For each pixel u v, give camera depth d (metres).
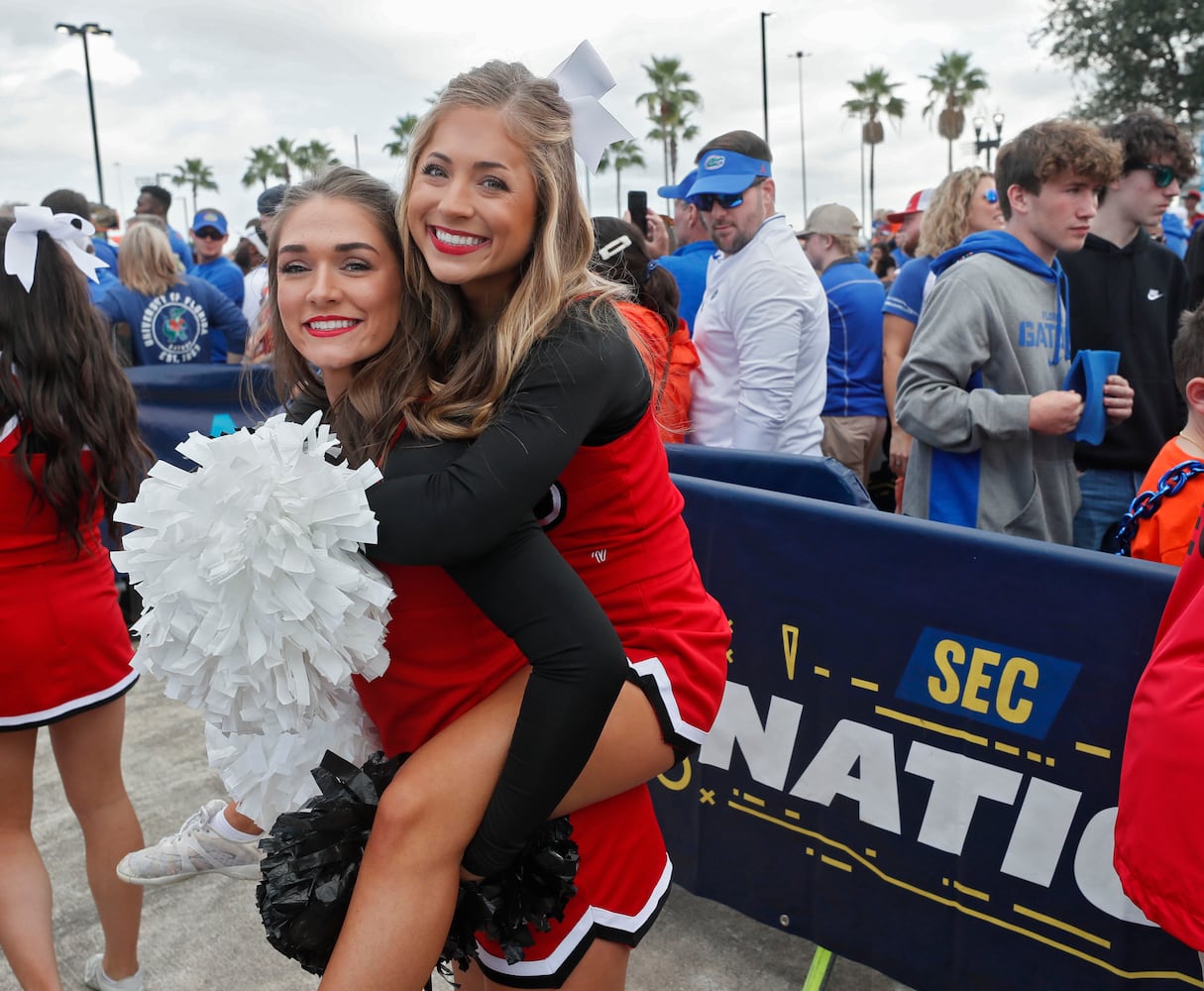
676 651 1.43
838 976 2.28
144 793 3.16
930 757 1.89
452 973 1.65
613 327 1.33
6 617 1.93
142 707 3.80
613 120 1.38
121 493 2.08
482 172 1.29
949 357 2.61
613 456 1.38
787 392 3.25
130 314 4.71
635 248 3.06
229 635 1.16
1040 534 2.63
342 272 1.37
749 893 2.20
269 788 1.44
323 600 1.17
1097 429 2.46
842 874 2.04
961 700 1.84
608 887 1.44
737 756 2.18
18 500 1.91
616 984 1.47
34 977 1.96
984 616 1.81
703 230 4.45
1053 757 1.74
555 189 1.31
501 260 1.32
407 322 1.40
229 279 6.31
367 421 1.34
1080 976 1.74
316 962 1.26
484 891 1.28
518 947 1.30
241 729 1.27
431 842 1.21
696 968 2.32
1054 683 1.74
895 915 1.97
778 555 2.07
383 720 1.43
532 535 1.22
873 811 1.98
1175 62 16.94
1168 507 1.91
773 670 2.10
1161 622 1.46
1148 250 3.01
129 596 4.46
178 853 1.82
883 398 4.25
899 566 1.91
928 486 2.73
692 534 2.20
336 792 1.25
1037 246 2.67
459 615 1.34
